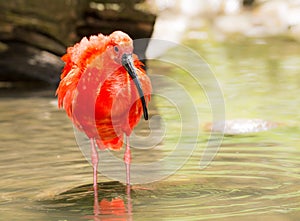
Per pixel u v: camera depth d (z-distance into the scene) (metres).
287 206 9.79
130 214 9.66
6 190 11.19
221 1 34.53
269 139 14.57
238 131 15.39
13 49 22.77
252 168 12.23
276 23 31.67
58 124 16.50
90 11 23.97
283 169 12.09
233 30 30.92
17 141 14.80
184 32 30.55
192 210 9.74
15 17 22.50
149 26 24.33
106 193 10.94
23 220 9.52
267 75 21.89
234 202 10.10
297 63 23.77
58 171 12.38
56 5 22.98
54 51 23.17
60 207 10.16
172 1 34.41
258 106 17.80
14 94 20.88
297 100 18.41
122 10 24.02
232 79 21.36
